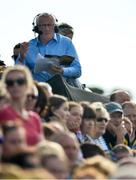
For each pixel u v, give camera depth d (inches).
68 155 867.4
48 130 926.4
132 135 1272.1
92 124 1066.1
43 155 767.7
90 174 775.7
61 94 1186.0
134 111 1277.1
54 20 1219.9
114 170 792.3
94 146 957.2
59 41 1222.3
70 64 1221.1
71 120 1041.5
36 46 1215.6
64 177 771.4
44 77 1185.4
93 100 1244.5
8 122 803.4
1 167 734.5
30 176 716.0
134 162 852.6
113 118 1179.3
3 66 1182.3
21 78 878.4
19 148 765.9
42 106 999.6
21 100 882.1
